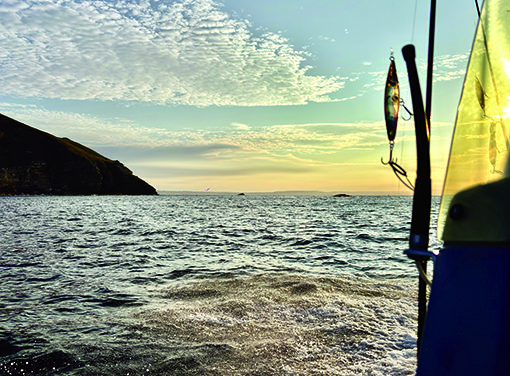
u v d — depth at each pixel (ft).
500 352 2.88
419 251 3.73
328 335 15.46
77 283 27.96
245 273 29.81
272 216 126.41
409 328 15.94
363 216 122.31
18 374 13.05
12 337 16.46
